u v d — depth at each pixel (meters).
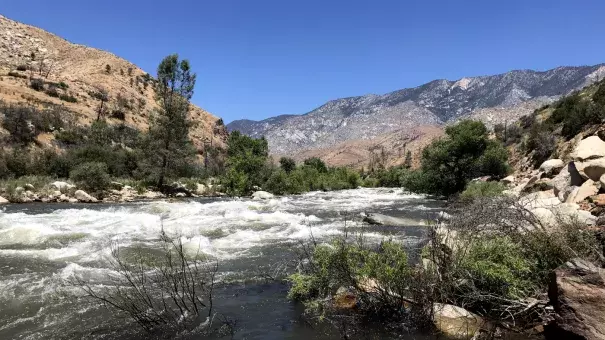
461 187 28.23
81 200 24.39
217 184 38.19
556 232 5.24
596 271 3.81
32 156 34.16
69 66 104.25
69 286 6.39
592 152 11.84
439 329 4.75
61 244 9.73
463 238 5.67
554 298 4.02
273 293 6.28
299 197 31.75
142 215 15.56
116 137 53.47
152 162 33.78
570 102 38.25
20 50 102.00
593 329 3.54
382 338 4.62
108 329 4.89
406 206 21.88
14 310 5.43
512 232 5.63
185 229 12.27
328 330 4.88
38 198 23.11
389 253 5.73
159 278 6.87
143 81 105.81
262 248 9.59
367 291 5.52
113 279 6.80
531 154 34.59
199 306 5.70
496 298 4.84
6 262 7.89
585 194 9.12
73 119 55.38
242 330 4.89
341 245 6.02
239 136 60.38
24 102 53.81
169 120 33.81
